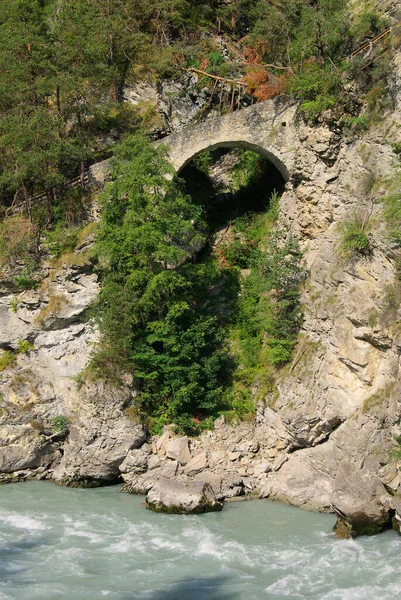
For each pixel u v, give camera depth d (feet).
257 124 106.52
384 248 85.25
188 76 130.41
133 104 127.13
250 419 94.53
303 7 111.75
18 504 82.02
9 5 126.41
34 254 104.42
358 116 99.04
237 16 141.69
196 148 108.58
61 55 111.75
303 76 102.58
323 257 96.22
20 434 94.94
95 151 120.37
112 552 65.82
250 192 123.65
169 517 76.84
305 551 66.18
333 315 90.27
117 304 96.68
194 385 95.25
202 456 89.51
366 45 101.14
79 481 92.12
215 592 57.26
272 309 98.94
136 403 94.48
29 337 101.76
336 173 99.40
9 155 111.04
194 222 112.06
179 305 96.84
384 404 79.61
